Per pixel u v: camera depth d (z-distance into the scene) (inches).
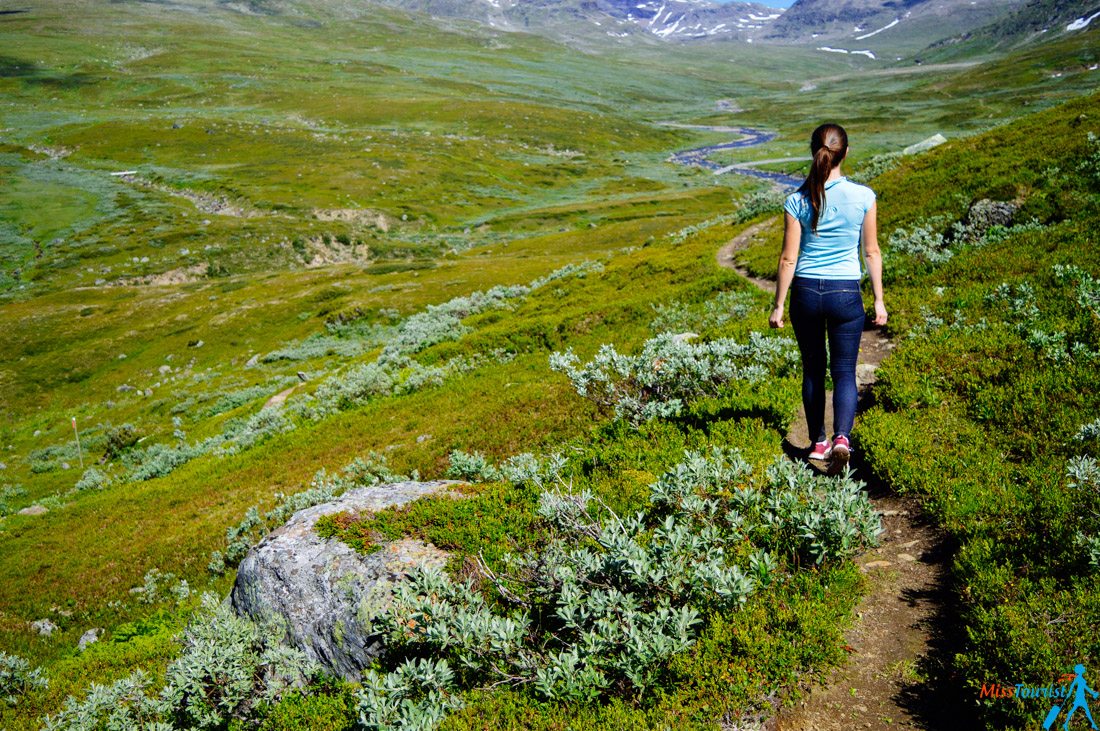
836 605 203.3
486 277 3262.8
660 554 216.1
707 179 6943.9
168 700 289.6
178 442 1785.2
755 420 323.6
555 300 1482.5
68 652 617.9
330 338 2797.7
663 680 189.5
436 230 5182.1
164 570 709.9
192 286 3690.9
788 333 502.3
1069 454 247.4
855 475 287.3
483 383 922.1
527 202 6195.9
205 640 295.3
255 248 4362.7
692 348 389.4
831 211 237.8
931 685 175.6
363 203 5511.8
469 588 233.8
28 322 3213.6
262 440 1087.6
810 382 261.9
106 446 2005.4
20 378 2746.1
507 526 281.0
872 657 189.8
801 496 242.2
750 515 239.3
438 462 605.6
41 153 7017.7
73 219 4985.2
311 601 287.7
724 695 177.2
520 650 207.6
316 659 281.7
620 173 7401.6
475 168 6993.1
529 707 191.8
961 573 202.2
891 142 7628.0
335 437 908.6
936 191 960.9
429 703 197.8
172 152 7165.4
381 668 248.7
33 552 895.7
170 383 2578.7
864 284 607.2
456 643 211.6
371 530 298.7
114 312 3309.5
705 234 1796.3
